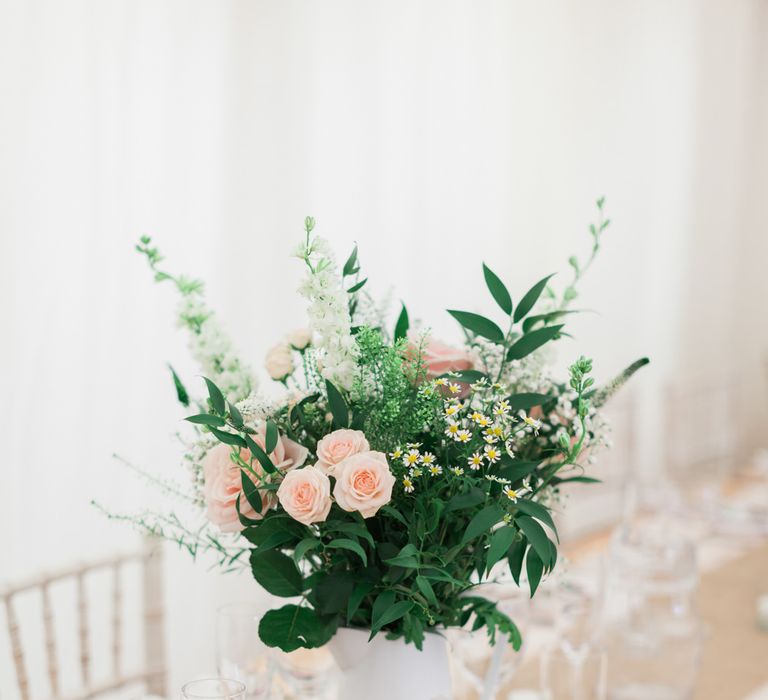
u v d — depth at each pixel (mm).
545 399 1015
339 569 1038
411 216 3275
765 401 5535
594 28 4156
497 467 992
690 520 2818
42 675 2242
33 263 2211
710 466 4828
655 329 4684
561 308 1219
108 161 2363
